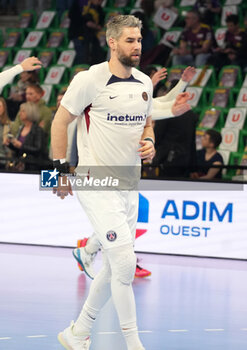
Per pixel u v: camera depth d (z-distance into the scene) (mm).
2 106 19703
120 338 9133
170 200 16906
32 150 18953
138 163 8430
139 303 11430
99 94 8047
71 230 17469
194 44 22344
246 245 16391
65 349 8445
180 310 10984
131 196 8375
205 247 16672
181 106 11297
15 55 25812
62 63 24516
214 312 10930
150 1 24109
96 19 23656
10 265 14852
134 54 7926
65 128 8297
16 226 17906
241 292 12742
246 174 17297
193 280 13828
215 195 16578
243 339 9211
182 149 17562
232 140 20391
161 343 8828
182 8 23734
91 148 8188
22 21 26578
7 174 17906
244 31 22203
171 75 21844
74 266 14961
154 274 14359
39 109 19344
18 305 10961
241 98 21422
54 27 26000
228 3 23188
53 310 10680
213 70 22109
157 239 17031
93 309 8336
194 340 9055
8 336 8961
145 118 8312
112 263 7848
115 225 7863
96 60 23656
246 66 22062
